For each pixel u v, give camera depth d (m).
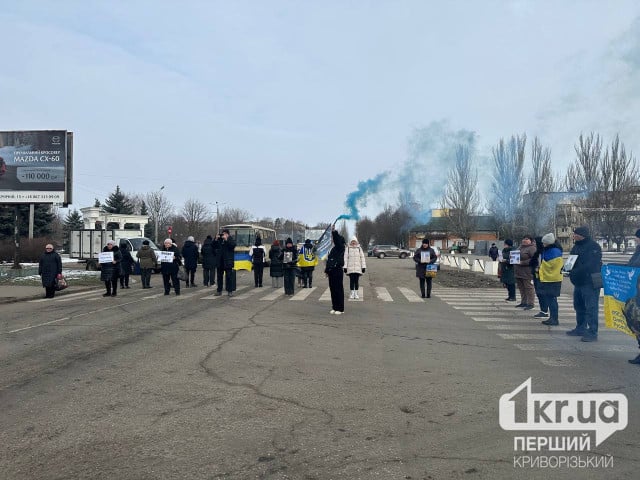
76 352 8.00
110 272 16.53
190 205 70.94
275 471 3.91
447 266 37.66
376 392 5.91
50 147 26.58
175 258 16.52
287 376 6.59
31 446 4.40
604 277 8.50
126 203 66.81
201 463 4.06
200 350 8.10
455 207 61.31
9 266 27.91
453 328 10.29
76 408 5.37
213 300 15.01
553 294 10.56
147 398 5.70
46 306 14.17
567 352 8.04
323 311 12.69
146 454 4.23
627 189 44.66
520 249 13.27
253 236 32.81
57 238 72.38
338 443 4.44
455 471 3.93
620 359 7.54
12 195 26.34
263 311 12.62
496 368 7.01
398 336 9.38
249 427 4.81
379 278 24.34
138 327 10.26
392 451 4.28
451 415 5.14
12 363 7.31
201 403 5.52
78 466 4.02
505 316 12.01
